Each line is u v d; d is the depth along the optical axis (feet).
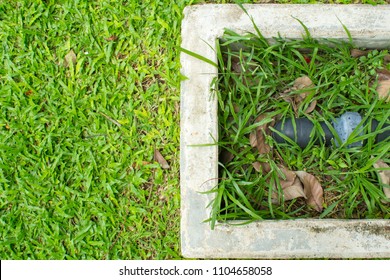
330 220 3.33
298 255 3.32
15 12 3.70
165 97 3.64
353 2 3.66
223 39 3.47
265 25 3.46
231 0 3.67
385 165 3.47
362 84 3.55
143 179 3.58
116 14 3.70
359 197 3.53
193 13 3.49
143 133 3.66
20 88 3.67
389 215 3.46
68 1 3.70
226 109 3.46
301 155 3.53
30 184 3.61
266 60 3.52
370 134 3.35
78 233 3.57
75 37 3.71
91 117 3.66
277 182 3.42
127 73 3.68
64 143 3.63
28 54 3.68
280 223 3.33
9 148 3.60
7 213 3.60
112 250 3.58
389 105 3.45
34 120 3.64
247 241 3.33
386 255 3.30
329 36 3.46
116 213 3.59
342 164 3.49
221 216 3.32
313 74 3.55
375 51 3.55
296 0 3.67
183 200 3.39
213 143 3.39
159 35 3.67
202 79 3.43
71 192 3.60
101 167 3.63
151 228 3.59
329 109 3.56
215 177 3.37
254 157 3.49
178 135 3.60
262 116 3.51
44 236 3.58
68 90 3.66
